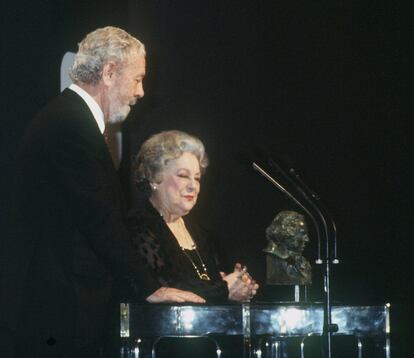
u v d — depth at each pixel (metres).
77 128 7.61
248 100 10.76
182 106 10.45
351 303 8.16
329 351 7.70
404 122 11.02
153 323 7.59
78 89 8.05
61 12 9.27
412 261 10.77
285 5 10.98
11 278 7.50
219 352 8.02
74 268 7.44
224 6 10.74
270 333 7.90
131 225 8.48
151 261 8.34
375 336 8.21
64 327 7.36
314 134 10.85
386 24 11.07
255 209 10.72
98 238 7.41
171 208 8.80
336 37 11.03
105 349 7.80
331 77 10.98
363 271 10.77
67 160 7.51
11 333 7.57
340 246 10.69
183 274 8.48
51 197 7.52
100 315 7.51
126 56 8.10
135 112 10.09
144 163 8.82
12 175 8.58
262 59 10.85
